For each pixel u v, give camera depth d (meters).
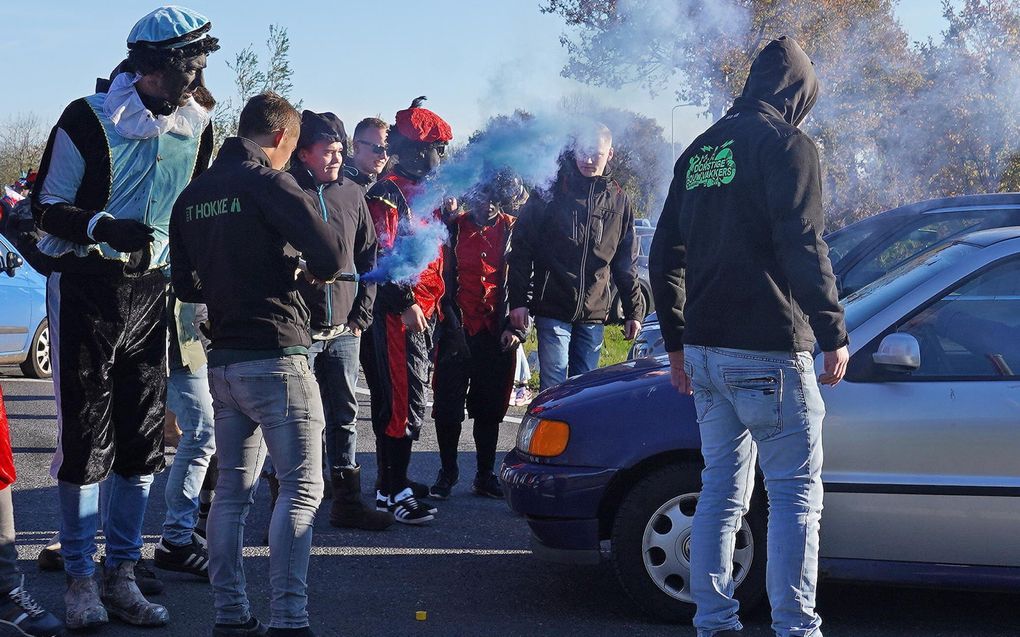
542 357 6.04
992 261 4.27
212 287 3.67
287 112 3.91
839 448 4.08
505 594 4.65
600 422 4.34
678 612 4.24
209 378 3.74
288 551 3.63
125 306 4.07
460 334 6.16
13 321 10.63
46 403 9.50
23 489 6.30
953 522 4.03
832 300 3.26
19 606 3.77
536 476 4.38
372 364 5.87
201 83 4.04
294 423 3.64
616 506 4.38
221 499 3.79
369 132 5.68
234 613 3.79
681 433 4.21
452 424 6.30
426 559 5.16
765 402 3.40
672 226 3.86
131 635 4.03
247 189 3.60
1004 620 4.34
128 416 4.17
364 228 5.07
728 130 3.55
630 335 6.24
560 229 5.91
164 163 4.08
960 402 4.05
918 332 4.20
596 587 4.77
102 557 4.85
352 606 4.44
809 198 3.31
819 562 4.13
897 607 4.50
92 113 3.93
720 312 3.45
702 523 3.62
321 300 4.68
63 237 3.86
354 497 5.62
